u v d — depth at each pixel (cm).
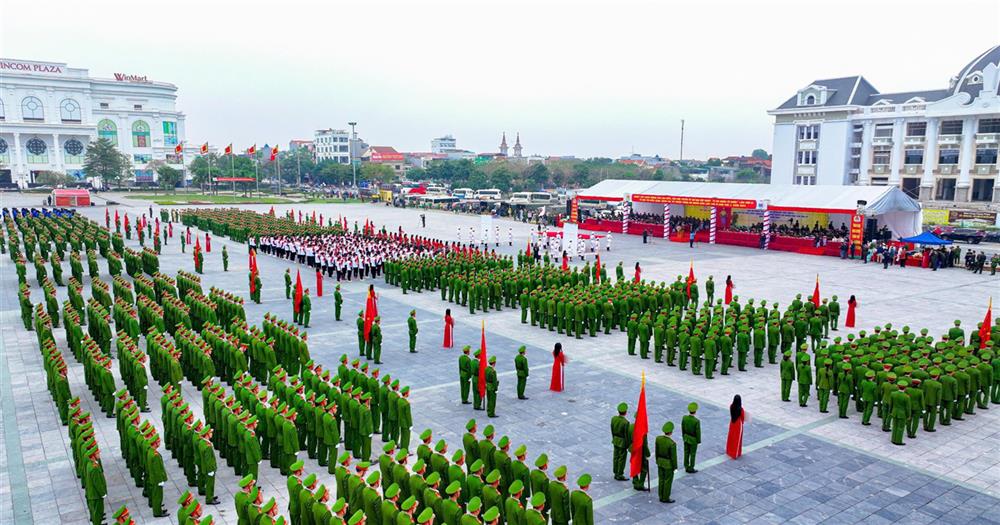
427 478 1191
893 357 1997
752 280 4184
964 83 7669
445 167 16912
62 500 1439
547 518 1272
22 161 15112
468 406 2011
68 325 2511
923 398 1816
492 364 2033
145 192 14725
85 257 4825
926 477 1565
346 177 17012
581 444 1744
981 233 6225
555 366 2152
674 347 2412
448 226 7744
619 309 2966
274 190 15988
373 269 4269
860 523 1359
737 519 1370
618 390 2169
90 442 1346
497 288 3306
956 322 2456
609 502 1438
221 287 3856
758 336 2462
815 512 1402
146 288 3039
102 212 8850
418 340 2777
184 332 2223
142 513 1387
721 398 2103
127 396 1603
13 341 2692
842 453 1694
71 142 15788
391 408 1644
